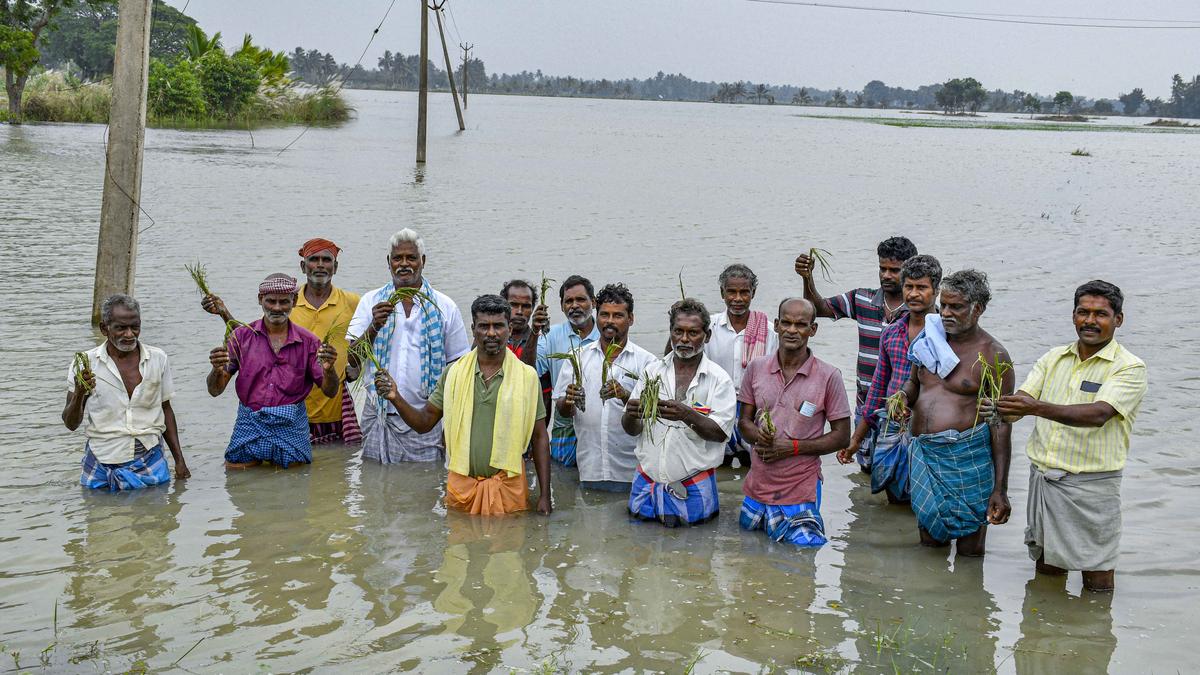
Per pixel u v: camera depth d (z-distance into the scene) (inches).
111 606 202.7
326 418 322.0
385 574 223.3
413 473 296.4
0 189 868.0
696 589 220.5
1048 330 461.7
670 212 908.6
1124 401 212.4
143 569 220.7
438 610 206.4
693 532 256.8
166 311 457.7
